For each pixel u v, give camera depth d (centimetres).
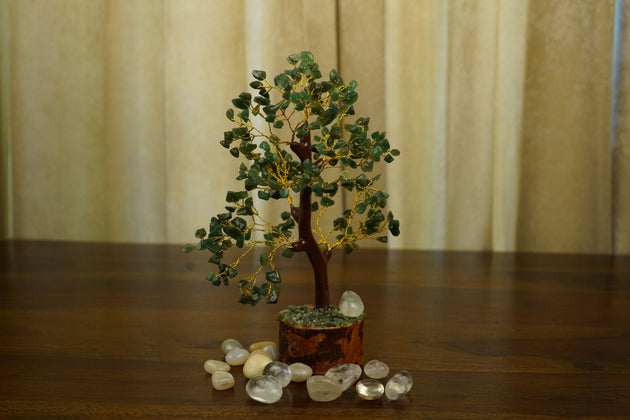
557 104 150
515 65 149
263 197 66
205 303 97
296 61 64
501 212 155
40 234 161
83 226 162
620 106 148
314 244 69
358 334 68
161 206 162
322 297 70
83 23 157
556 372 71
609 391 67
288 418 61
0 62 159
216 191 159
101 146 161
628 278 118
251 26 152
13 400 64
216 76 156
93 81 158
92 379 69
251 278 67
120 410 62
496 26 146
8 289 105
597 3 145
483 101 148
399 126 153
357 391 64
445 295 103
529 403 64
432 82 154
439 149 155
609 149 148
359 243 156
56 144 159
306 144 67
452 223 153
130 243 156
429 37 152
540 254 145
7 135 161
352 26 152
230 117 66
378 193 67
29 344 79
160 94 159
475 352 77
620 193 149
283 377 64
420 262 131
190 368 72
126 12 158
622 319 91
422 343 80
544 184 152
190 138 157
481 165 149
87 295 102
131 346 79
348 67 153
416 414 62
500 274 120
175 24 154
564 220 152
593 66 147
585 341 81
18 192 160
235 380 69
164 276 115
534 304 98
